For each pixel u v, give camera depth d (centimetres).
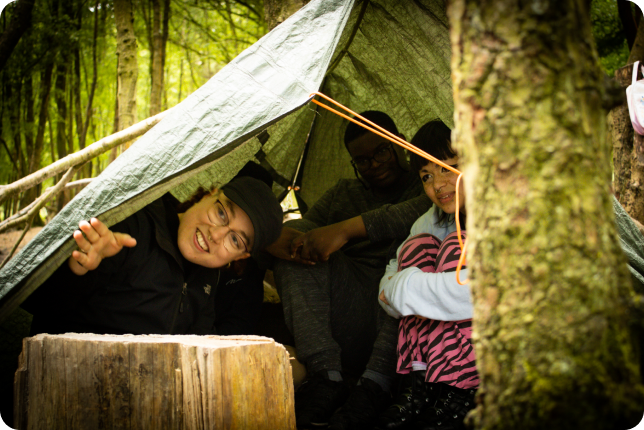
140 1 981
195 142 175
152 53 941
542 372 82
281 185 341
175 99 1321
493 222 87
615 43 721
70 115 998
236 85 184
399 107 299
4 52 499
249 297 261
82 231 168
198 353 130
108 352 144
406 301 187
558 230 82
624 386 81
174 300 202
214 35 1138
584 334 81
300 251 238
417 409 184
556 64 82
